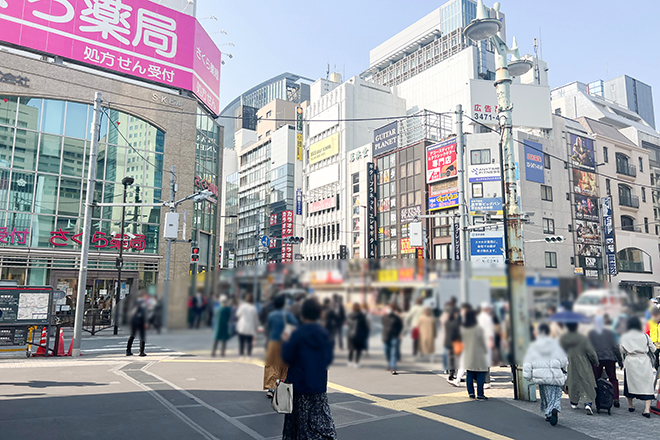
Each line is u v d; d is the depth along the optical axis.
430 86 52.50
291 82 108.94
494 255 31.69
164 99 26.50
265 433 5.72
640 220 42.78
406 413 6.76
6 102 21.67
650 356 7.68
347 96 48.84
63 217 22.62
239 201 72.69
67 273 22.34
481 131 39.88
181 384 8.73
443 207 35.16
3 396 7.45
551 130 37.25
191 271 26.77
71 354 12.82
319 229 49.53
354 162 45.28
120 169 24.67
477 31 9.22
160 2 28.50
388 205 40.56
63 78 23.12
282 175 60.06
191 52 28.00
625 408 7.55
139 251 24.52
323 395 4.02
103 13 24.66
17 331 12.42
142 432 5.66
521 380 7.78
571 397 7.29
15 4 21.95
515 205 8.80
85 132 23.78
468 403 7.46
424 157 37.22
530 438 5.65
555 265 34.53
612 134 44.00
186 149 27.06
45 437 5.36
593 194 38.59
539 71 54.88
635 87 104.69
